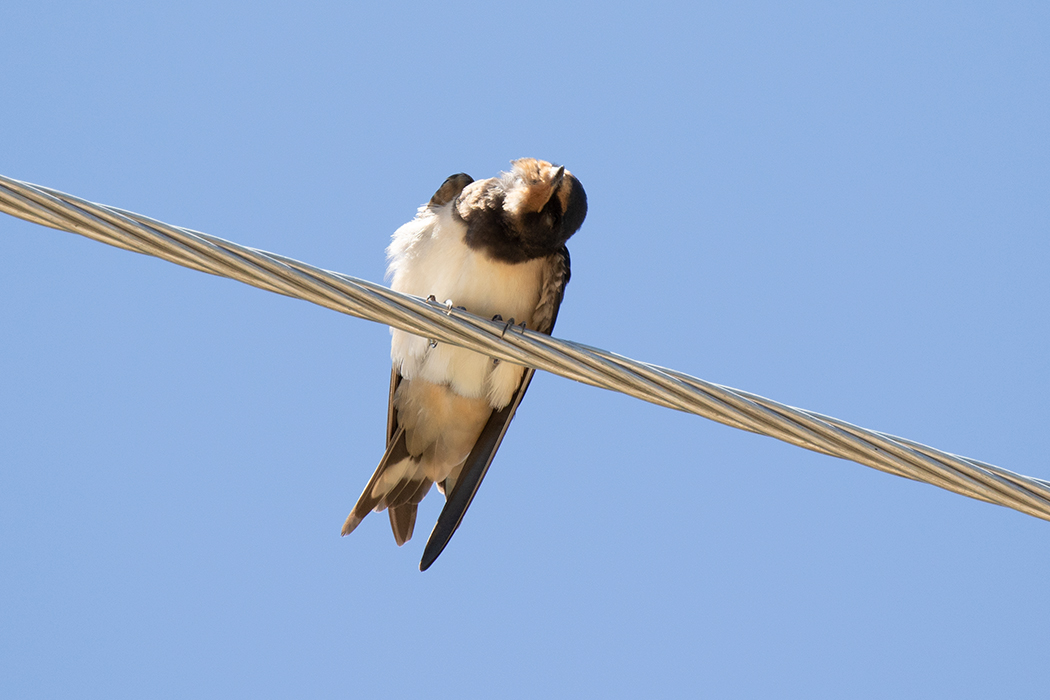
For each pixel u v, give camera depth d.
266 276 8.34
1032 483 8.54
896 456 8.55
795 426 8.60
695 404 8.70
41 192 7.79
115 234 7.96
